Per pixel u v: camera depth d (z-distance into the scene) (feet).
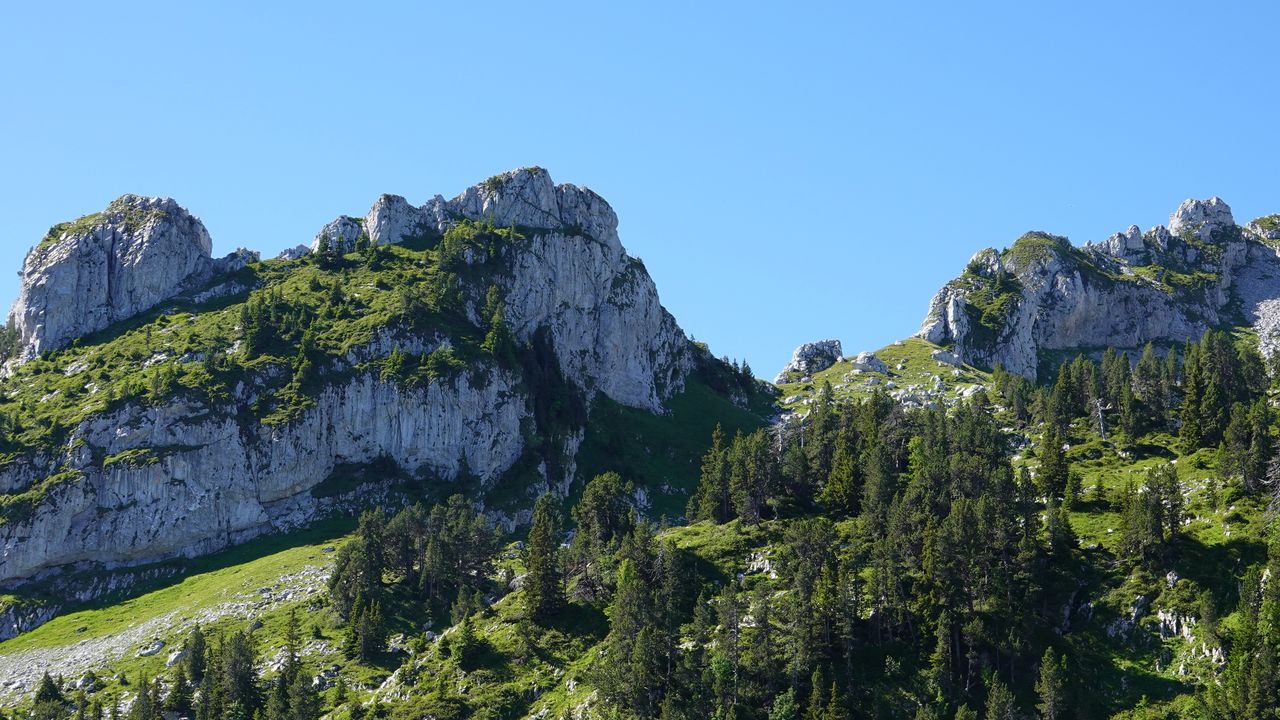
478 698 557.74
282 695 572.92
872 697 507.71
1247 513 581.94
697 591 606.14
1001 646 522.47
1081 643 538.47
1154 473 609.01
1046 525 607.78
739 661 526.16
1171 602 539.70
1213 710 467.52
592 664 558.56
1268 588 509.76
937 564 556.92
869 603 552.41
